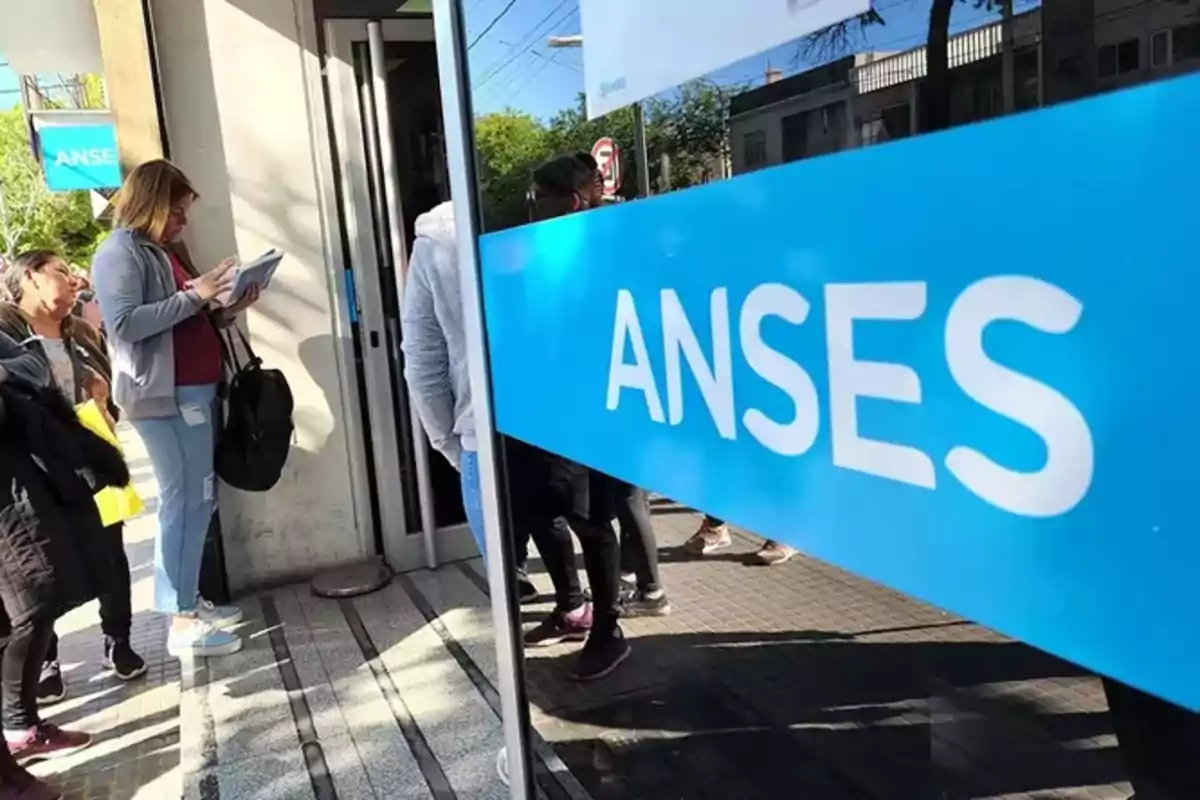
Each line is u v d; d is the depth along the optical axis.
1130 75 0.59
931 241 0.64
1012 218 0.58
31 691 2.60
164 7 3.36
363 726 2.64
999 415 0.61
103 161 7.55
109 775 2.54
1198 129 0.48
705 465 0.92
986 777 0.81
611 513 1.23
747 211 0.82
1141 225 0.51
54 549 2.44
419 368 2.27
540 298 1.21
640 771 1.22
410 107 3.68
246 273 2.93
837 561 0.76
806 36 0.79
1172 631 0.52
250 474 3.23
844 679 0.94
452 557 3.92
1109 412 0.54
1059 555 0.58
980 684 0.82
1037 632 0.60
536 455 1.32
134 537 5.05
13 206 24.11
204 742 2.60
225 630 3.22
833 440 0.75
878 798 0.92
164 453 2.98
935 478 0.66
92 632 3.62
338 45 3.54
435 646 3.13
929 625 0.86
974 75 0.67
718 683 1.10
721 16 0.87
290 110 3.54
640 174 1.00
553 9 1.13
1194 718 0.68
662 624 1.18
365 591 3.59
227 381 3.41
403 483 3.84
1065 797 0.75
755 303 0.82
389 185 3.60
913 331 0.66
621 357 1.04
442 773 2.38
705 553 1.11
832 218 0.73
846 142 0.77
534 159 1.19
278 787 2.37
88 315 5.12
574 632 1.33
